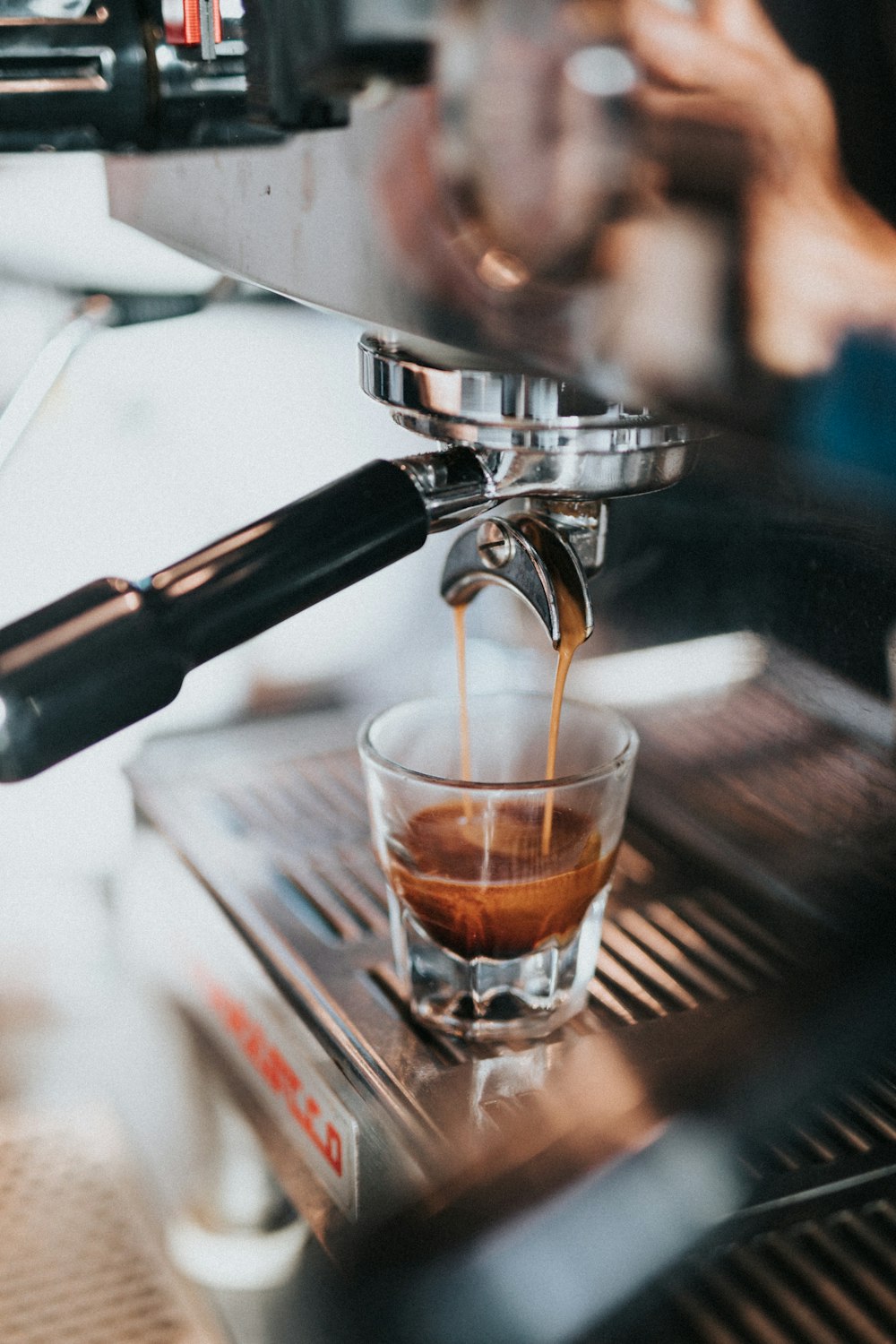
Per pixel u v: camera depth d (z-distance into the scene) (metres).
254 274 0.42
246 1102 0.57
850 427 0.21
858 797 0.51
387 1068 0.45
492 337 0.26
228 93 0.40
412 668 0.88
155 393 0.88
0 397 0.92
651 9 0.21
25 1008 0.92
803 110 0.20
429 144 0.26
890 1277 0.40
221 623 0.35
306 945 0.53
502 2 0.22
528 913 0.45
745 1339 0.38
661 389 0.23
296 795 0.67
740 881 0.56
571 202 0.22
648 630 0.63
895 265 0.20
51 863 0.92
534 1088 0.45
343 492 0.37
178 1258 0.65
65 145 0.41
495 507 0.44
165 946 0.66
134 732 0.89
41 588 0.89
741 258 0.21
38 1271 0.64
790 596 0.54
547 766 0.51
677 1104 0.44
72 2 0.39
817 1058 0.47
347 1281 0.46
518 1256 0.41
